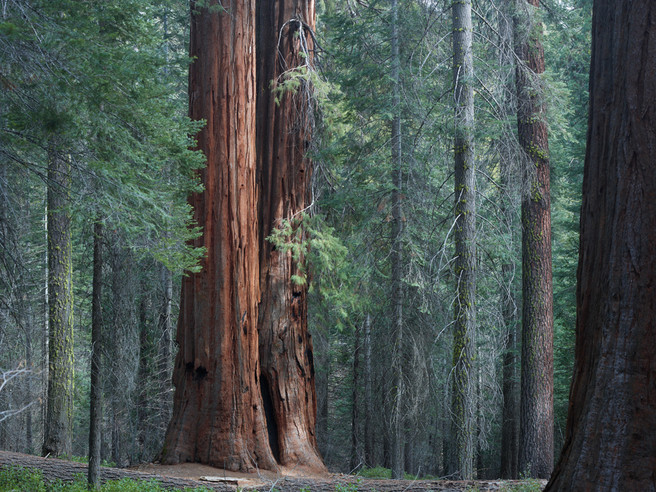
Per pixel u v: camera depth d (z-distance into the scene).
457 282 12.30
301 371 14.48
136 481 10.20
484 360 14.87
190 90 13.34
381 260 15.69
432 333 15.76
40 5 7.10
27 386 14.55
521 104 14.34
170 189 8.30
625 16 4.80
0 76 6.60
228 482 11.30
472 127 12.20
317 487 10.52
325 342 17.56
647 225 4.52
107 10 7.98
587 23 17.92
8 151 7.55
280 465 13.51
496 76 13.50
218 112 13.10
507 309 17.41
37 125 7.14
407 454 21.89
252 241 13.45
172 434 12.91
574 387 5.00
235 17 13.25
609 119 4.89
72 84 7.07
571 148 19.62
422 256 15.38
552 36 17.91
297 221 14.77
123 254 14.09
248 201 13.39
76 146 7.52
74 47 7.01
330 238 14.53
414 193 15.09
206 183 13.04
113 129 7.29
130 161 7.99
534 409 13.91
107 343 15.18
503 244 14.77
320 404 25.14
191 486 10.41
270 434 13.92
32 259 17.20
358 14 17.48
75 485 9.57
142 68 7.54
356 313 18.72
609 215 4.79
